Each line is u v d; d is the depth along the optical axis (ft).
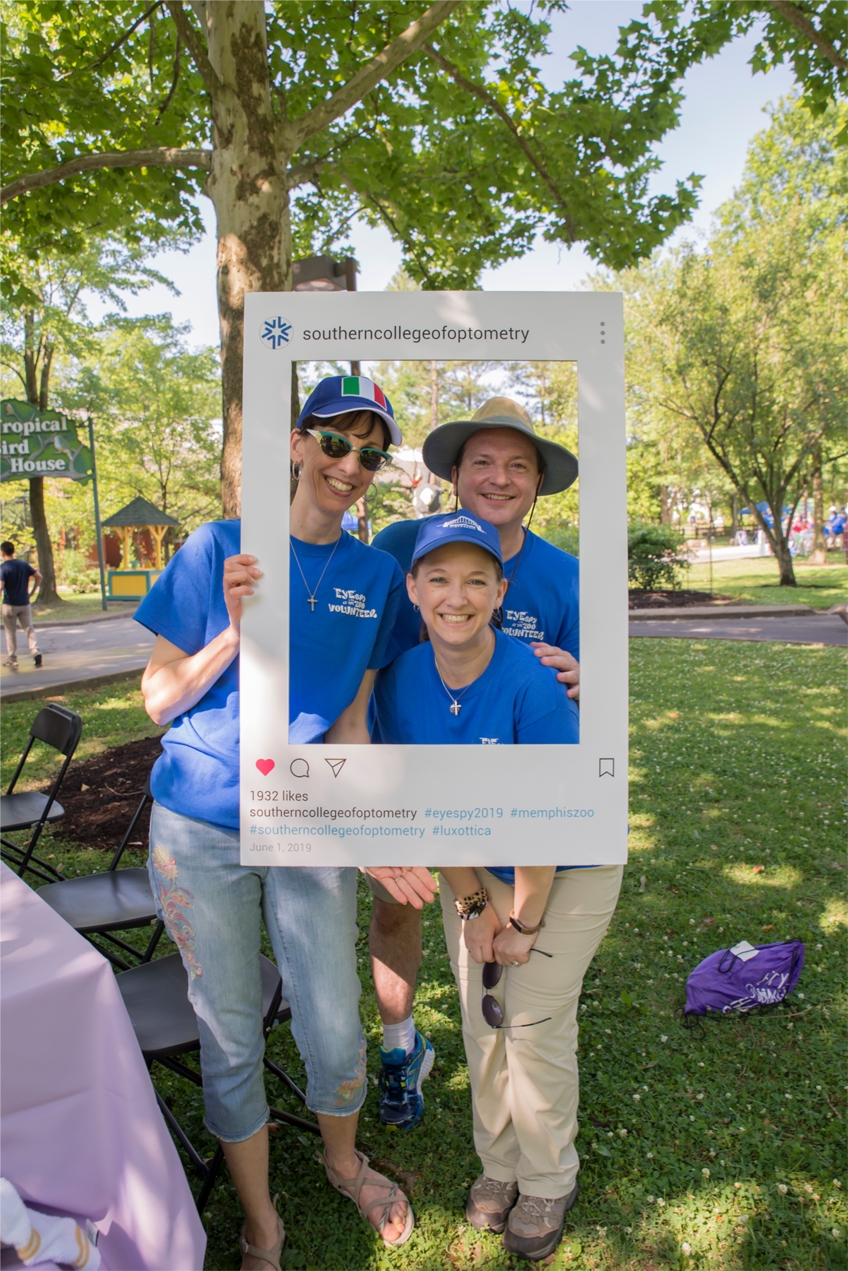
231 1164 6.20
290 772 5.63
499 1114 6.82
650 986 10.19
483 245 27.50
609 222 23.94
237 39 13.47
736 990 9.43
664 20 21.68
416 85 23.04
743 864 13.78
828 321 62.28
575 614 6.25
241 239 13.97
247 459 5.53
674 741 21.66
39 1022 4.42
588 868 6.28
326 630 6.04
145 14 19.25
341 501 5.85
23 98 19.12
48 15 21.01
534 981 6.35
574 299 5.43
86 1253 4.48
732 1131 7.79
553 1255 6.53
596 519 5.44
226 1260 6.45
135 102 22.48
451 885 6.58
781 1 19.06
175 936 6.13
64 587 116.67
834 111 70.90
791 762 19.57
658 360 65.87
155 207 24.34
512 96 23.65
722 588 68.03
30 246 25.34
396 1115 7.87
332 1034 6.29
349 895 6.42
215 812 5.92
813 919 11.83
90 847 14.69
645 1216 6.88
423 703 6.04
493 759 5.60
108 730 24.13
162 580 6.04
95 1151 4.71
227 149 13.91
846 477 106.63
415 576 5.85
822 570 83.76
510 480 5.99
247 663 5.58
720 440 68.28
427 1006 9.97
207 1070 6.11
